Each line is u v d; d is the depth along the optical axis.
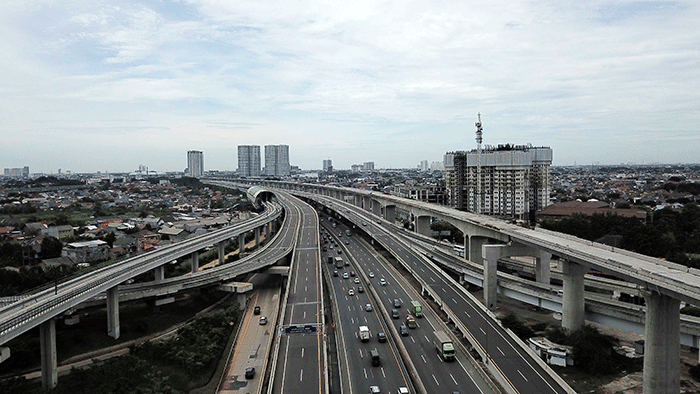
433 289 107.12
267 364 80.69
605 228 157.38
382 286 117.88
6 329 60.03
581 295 83.56
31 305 71.00
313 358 73.31
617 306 83.69
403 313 97.00
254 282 135.88
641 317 77.44
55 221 195.75
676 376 63.38
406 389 62.56
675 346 63.19
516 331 87.31
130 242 167.62
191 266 137.62
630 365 76.88
